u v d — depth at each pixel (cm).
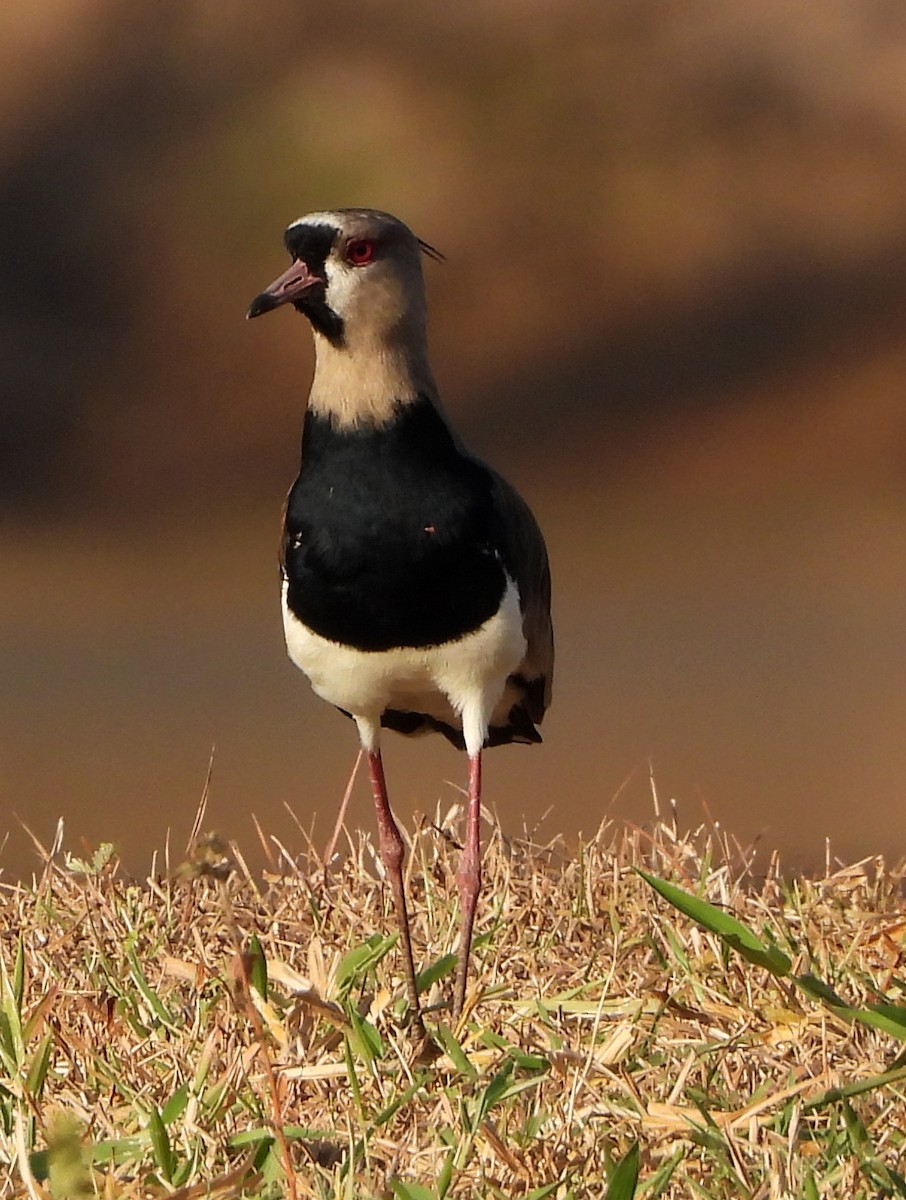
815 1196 644
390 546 847
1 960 834
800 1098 724
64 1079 765
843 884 930
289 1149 682
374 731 893
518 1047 787
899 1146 691
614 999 816
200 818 976
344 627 859
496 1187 666
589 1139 697
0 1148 707
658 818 1059
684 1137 699
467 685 871
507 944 888
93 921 886
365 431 854
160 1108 734
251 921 905
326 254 854
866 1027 768
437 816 1021
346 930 906
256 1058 762
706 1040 779
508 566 866
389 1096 748
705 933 863
